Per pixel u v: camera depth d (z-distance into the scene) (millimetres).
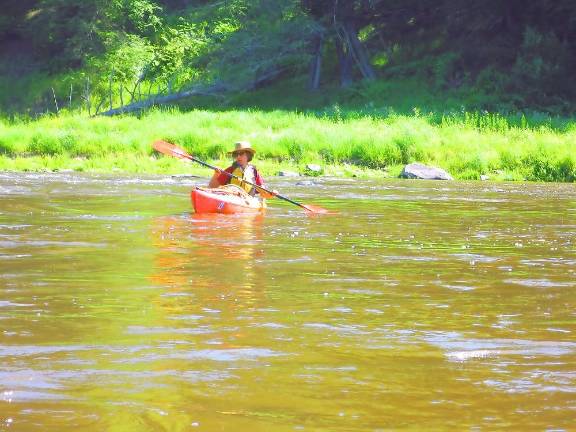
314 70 79062
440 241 16406
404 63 80500
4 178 36281
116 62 80062
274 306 9875
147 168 45062
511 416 6117
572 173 42812
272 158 47531
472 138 48875
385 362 7508
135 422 5883
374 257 14039
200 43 81188
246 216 21219
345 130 51750
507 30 74750
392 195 29875
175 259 13500
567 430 5863
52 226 18312
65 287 10914
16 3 93062
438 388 6766
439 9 80562
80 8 84750
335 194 29984
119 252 14266
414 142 47375
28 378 6840
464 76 74188
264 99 78562
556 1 71000
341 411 6184
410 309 9828
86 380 6812
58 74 84625
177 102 78312
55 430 5695
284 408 6230
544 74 68625
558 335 8609
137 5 83812
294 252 14531
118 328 8617
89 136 50188
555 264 13453
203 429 5770
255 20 81688
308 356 7656
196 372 7078
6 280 11398
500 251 14953
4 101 82438
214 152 48594
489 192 32438
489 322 9172
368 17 80688
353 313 9547
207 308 9672
